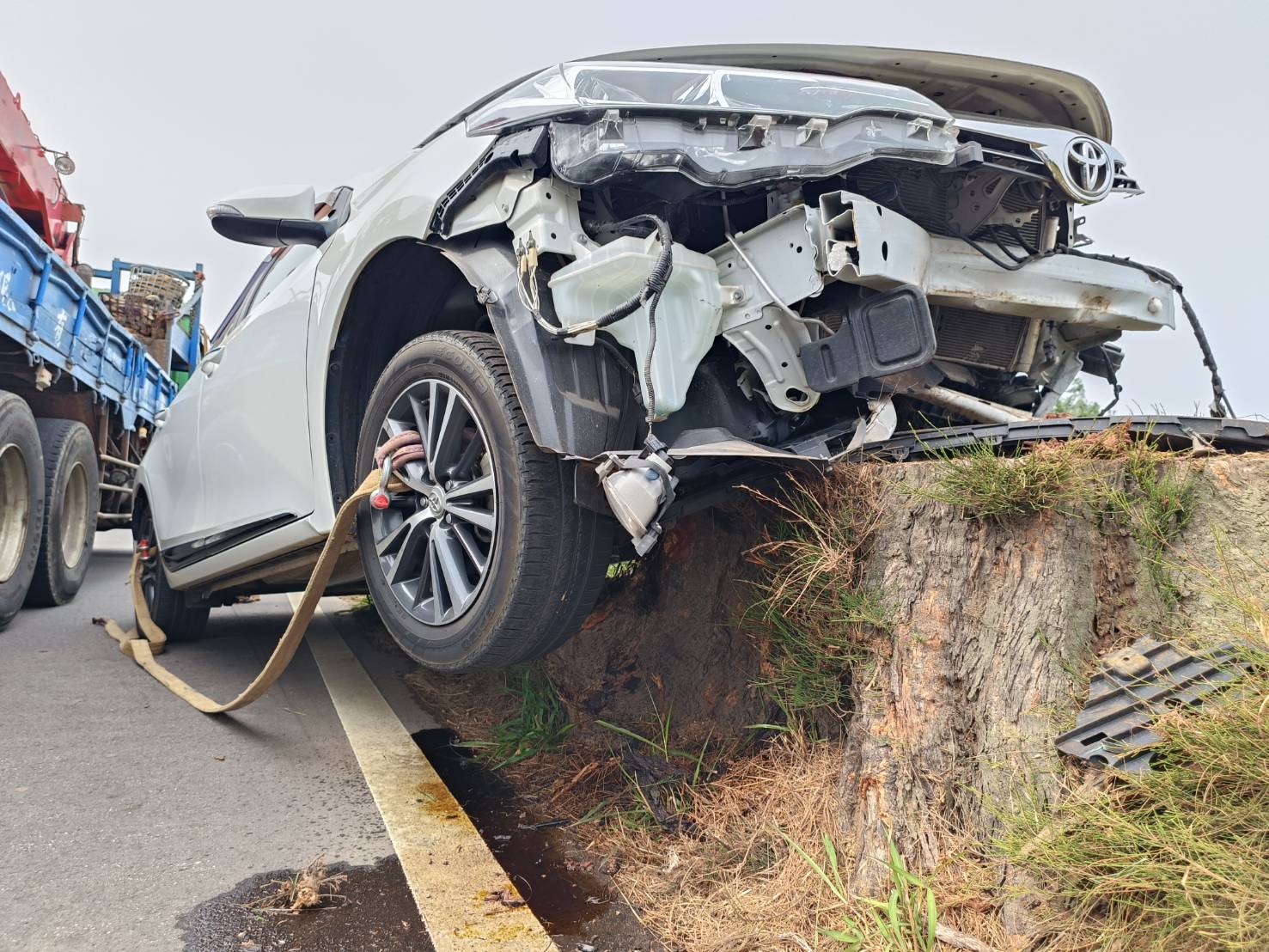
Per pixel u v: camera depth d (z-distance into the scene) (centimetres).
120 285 838
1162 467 162
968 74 238
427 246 240
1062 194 218
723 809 204
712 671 251
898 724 169
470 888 189
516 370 199
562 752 265
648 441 184
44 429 512
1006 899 144
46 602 522
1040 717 156
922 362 185
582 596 208
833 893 161
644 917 177
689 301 198
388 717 321
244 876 191
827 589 190
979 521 171
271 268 372
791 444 216
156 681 356
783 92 200
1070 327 255
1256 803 121
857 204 189
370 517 256
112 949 160
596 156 187
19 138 550
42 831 208
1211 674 142
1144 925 124
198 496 383
